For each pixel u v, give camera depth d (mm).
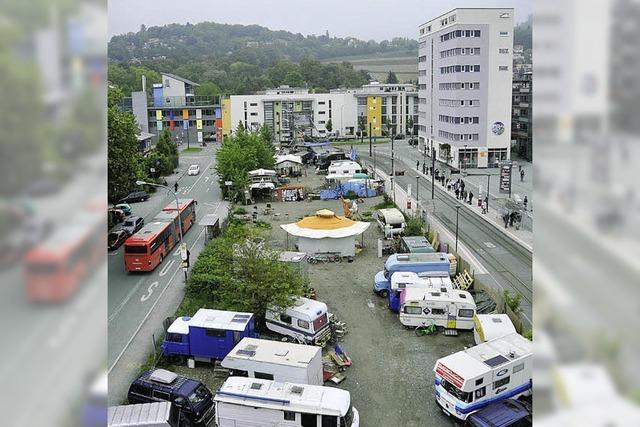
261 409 18766
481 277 34688
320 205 57281
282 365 21000
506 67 77125
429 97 91250
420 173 75750
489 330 24156
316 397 18906
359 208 55062
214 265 32719
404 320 27547
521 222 46938
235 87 173000
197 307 30000
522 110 84188
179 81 124312
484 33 76312
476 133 78250
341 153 82562
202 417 20203
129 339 26719
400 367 24109
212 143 116562
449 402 20172
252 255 28109
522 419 19281
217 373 23859
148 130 114750
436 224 48000
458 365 20453
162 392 20422
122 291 32938
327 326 26391
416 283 29141
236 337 24000
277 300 26375
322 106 120625
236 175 59156
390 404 21422
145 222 49156
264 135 85438
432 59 88812
